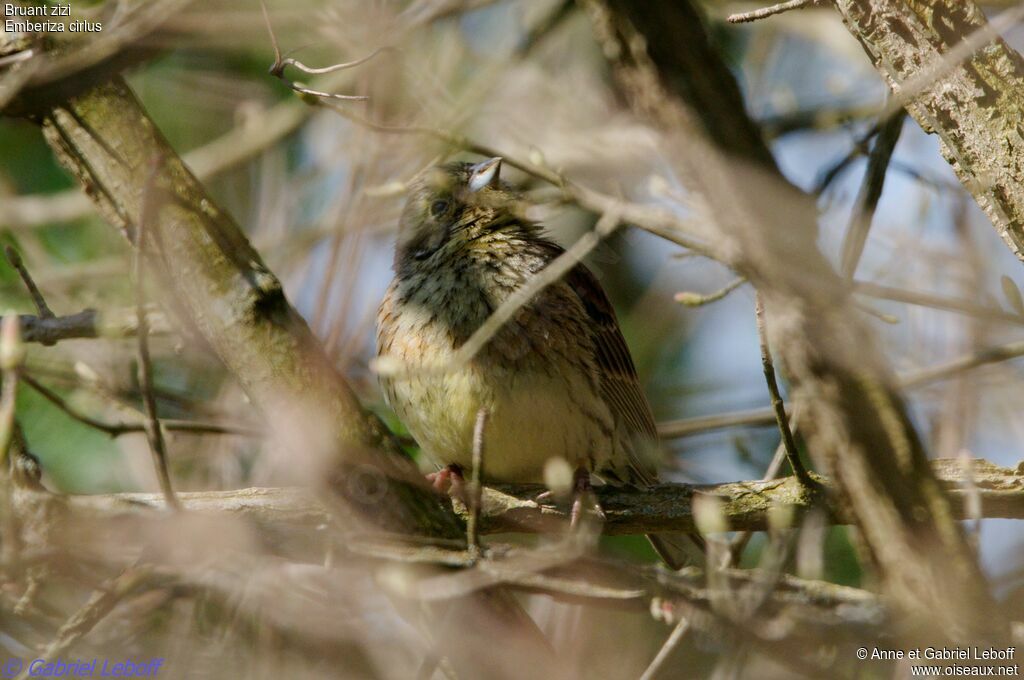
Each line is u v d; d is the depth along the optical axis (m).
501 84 11.13
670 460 11.34
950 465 6.95
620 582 5.77
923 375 7.52
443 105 9.97
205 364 10.23
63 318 7.31
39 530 6.29
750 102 10.60
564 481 5.89
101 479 9.86
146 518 6.36
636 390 9.52
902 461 5.18
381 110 9.59
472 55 11.51
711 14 11.14
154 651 7.38
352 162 9.56
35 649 6.80
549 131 10.80
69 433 9.79
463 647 6.36
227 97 11.82
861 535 5.31
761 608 5.45
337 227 9.31
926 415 8.57
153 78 11.74
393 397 8.95
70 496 6.44
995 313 6.73
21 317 7.29
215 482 9.83
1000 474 6.85
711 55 5.45
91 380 7.30
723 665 5.67
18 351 5.48
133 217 6.37
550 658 6.40
